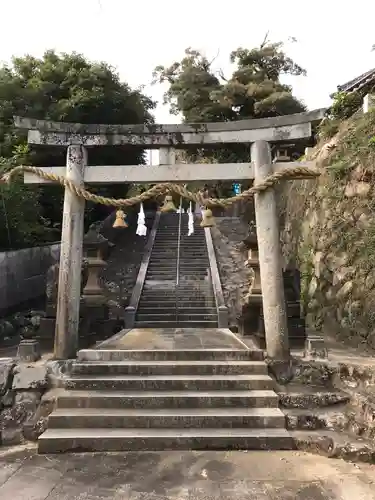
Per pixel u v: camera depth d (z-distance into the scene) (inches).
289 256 579.5
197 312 494.9
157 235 779.4
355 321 362.9
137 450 222.7
